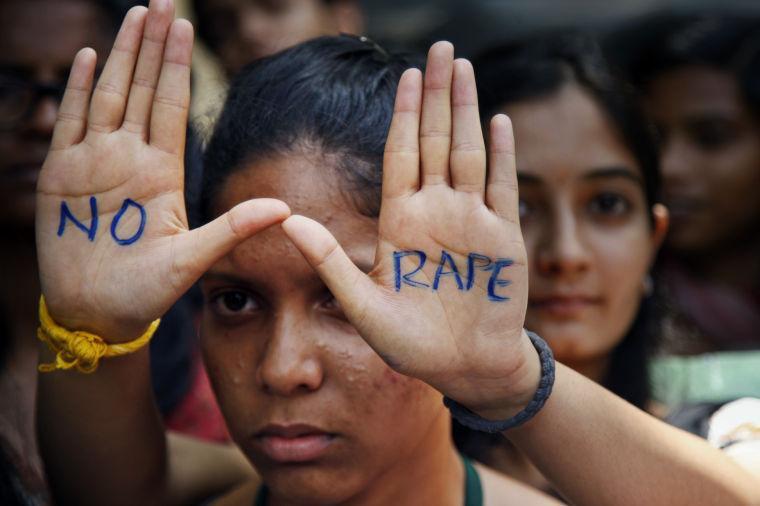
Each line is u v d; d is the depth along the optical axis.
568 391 1.68
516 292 1.62
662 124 3.91
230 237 1.60
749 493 1.73
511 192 1.62
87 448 1.95
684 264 3.89
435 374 1.62
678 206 3.88
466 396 1.66
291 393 1.72
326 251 1.55
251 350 1.76
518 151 2.66
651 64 3.97
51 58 2.76
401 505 1.87
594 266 2.65
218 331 1.80
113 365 1.84
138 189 1.66
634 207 2.72
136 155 1.66
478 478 2.01
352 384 1.72
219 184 1.81
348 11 4.05
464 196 1.62
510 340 1.62
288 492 1.76
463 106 1.63
